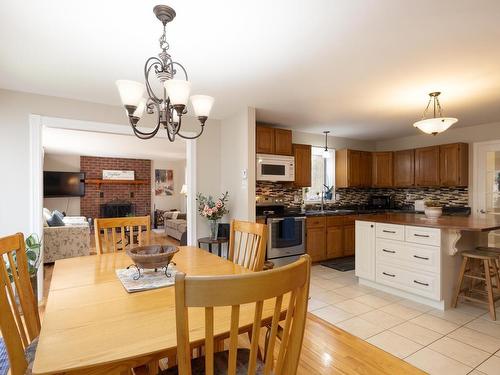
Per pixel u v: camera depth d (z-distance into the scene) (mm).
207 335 760
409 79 2762
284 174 4426
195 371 1188
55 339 944
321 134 5555
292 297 905
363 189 6211
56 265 1825
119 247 5211
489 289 2648
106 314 1129
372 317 2672
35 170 3104
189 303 721
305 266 927
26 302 1502
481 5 1651
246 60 2350
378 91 3100
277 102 3488
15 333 1124
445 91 3096
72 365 813
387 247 3260
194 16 1744
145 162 9547
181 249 2340
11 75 2650
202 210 3861
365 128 5043
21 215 3039
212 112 3900
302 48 2160
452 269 2920
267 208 4734
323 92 3135
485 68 2508
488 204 4613
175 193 10023
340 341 2260
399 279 3137
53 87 2953
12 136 3016
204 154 4156
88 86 2924
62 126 3252
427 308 2865
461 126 4844
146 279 1536
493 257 2670
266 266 3299
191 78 2725
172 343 928
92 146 6824
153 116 3748
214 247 4195
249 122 3668
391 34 1966
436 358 2029
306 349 2154
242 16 1747
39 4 1623
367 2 1625
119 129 3564
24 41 2041
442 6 1662
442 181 4938
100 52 2213
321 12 1714
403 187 5875
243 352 1344
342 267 4410
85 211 8625
